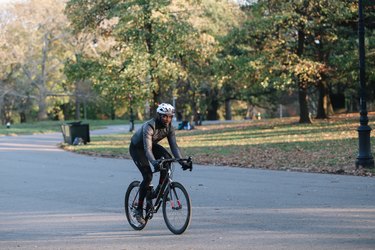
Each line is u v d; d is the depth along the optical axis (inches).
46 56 3929.6
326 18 1900.8
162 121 526.6
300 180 877.2
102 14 2037.4
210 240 501.0
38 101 4033.0
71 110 5359.3
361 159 953.5
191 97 3206.2
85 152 1579.7
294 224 556.7
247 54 2021.4
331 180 865.5
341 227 534.9
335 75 2094.0
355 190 762.2
